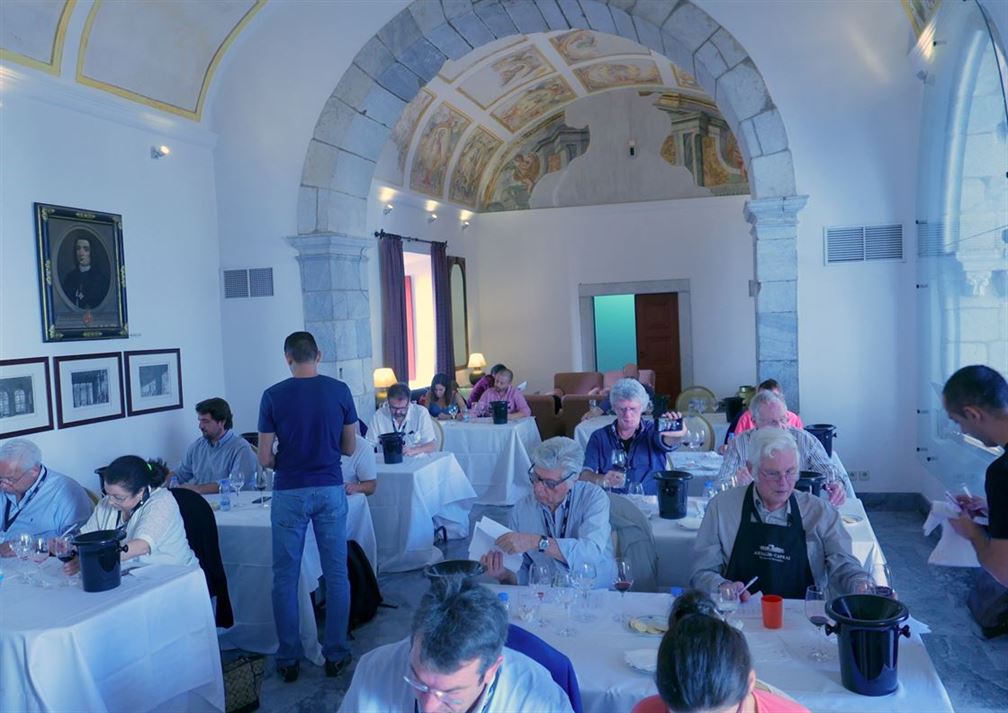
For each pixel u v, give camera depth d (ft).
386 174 35.63
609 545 10.96
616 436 15.23
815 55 22.22
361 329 26.96
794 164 22.50
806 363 22.84
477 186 45.70
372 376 27.78
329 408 13.83
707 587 9.60
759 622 8.73
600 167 45.34
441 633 5.39
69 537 12.75
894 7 21.61
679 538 12.10
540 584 9.38
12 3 18.12
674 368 45.52
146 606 10.61
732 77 22.67
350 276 26.30
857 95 22.07
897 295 22.24
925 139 20.68
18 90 18.62
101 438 20.99
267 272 25.75
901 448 22.54
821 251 22.58
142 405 22.49
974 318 16.81
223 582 13.99
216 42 24.89
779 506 10.00
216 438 18.28
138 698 10.42
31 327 18.98
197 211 25.21
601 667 7.83
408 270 40.22
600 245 45.47
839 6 21.98
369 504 19.45
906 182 21.97
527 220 46.29
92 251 20.80
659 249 44.70
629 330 53.98
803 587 9.75
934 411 20.08
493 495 25.71
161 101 23.61
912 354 22.29
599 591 10.04
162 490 12.74
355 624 16.05
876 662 6.99
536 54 36.58
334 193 25.54
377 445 21.52
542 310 46.34
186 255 24.63
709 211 43.96
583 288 45.75
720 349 44.27
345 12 25.02
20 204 18.76
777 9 22.34
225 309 26.11
